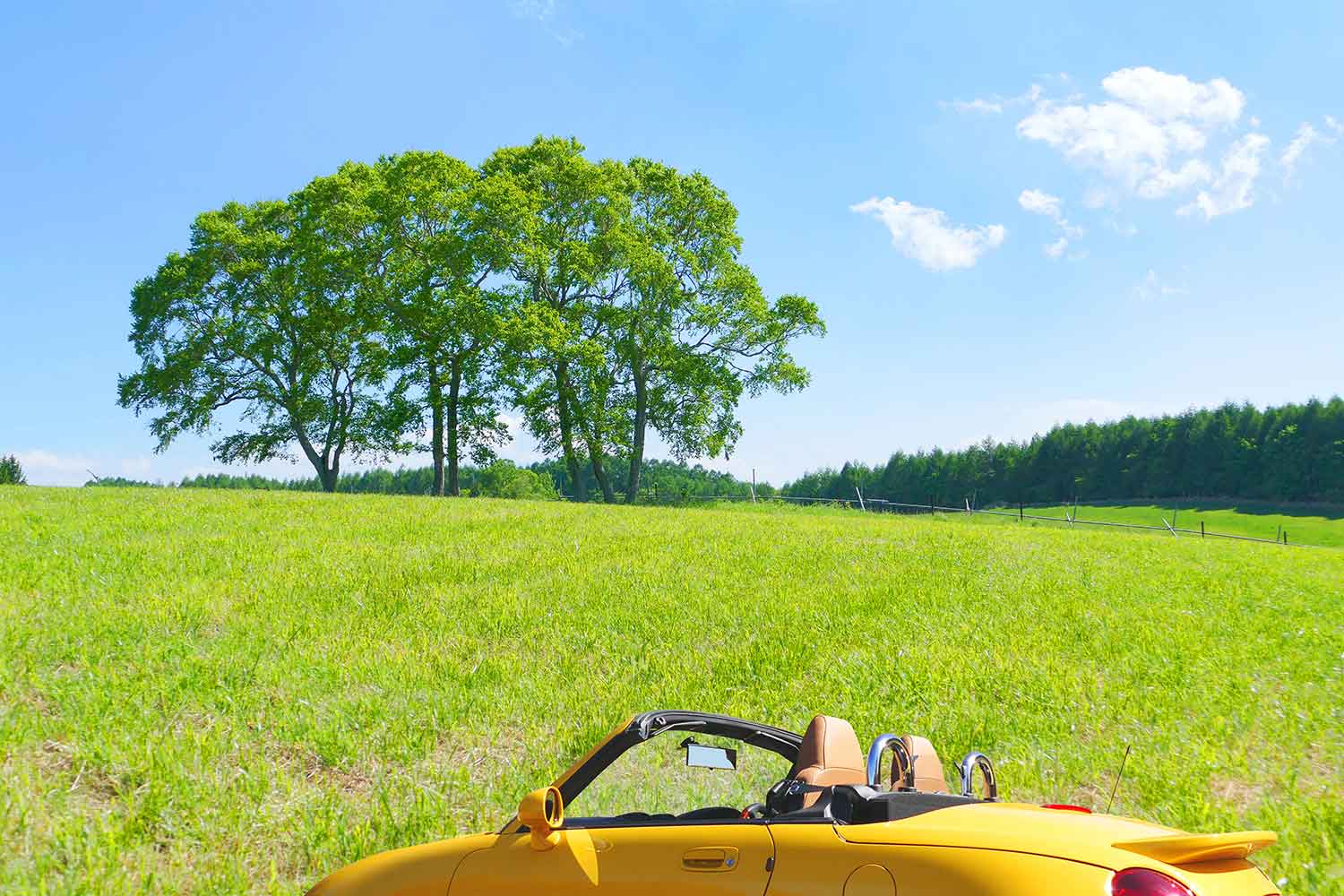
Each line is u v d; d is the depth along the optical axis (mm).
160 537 20188
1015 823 3025
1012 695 9727
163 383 57750
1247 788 7207
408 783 7141
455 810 6730
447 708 9367
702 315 57938
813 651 11812
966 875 2770
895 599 16031
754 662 11227
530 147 60625
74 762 7336
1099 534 36344
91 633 11203
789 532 28094
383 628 13008
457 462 57344
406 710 9328
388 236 57375
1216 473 137375
